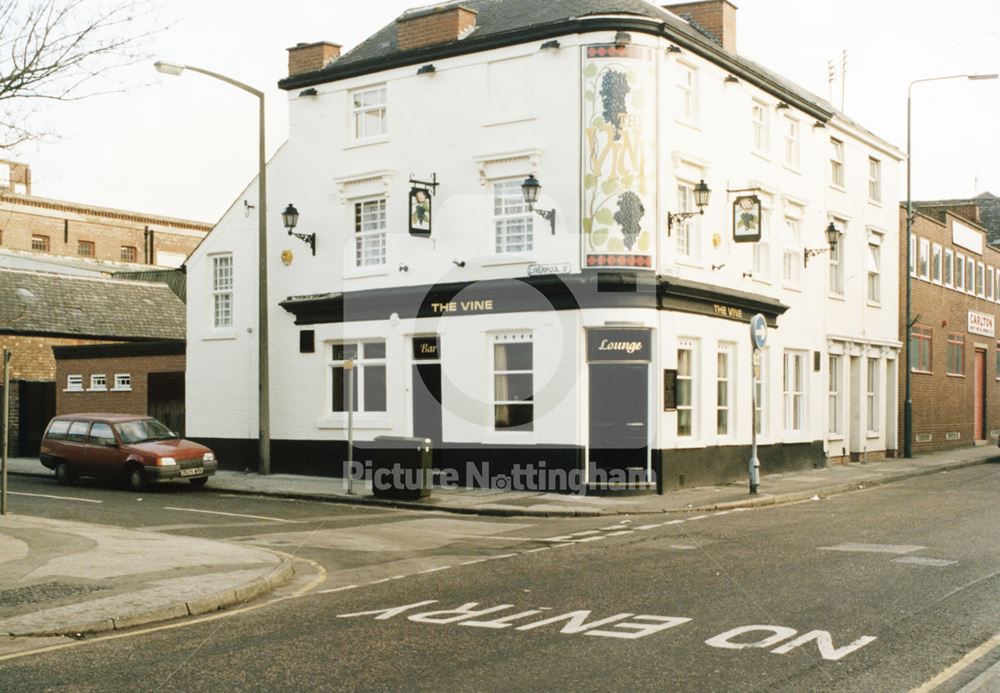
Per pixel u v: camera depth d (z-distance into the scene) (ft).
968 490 74.90
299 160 84.48
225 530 53.11
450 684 22.57
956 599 31.40
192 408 90.99
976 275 146.20
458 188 74.64
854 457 105.91
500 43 72.43
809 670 23.30
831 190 100.01
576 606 31.40
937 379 129.08
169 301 132.98
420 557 44.01
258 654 25.96
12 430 106.01
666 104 71.51
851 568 37.47
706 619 28.96
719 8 86.12
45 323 114.42
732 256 80.48
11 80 37.04
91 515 58.85
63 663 25.36
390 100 78.84
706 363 75.97
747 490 72.13
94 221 180.55
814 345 95.50
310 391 82.69
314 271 83.10
